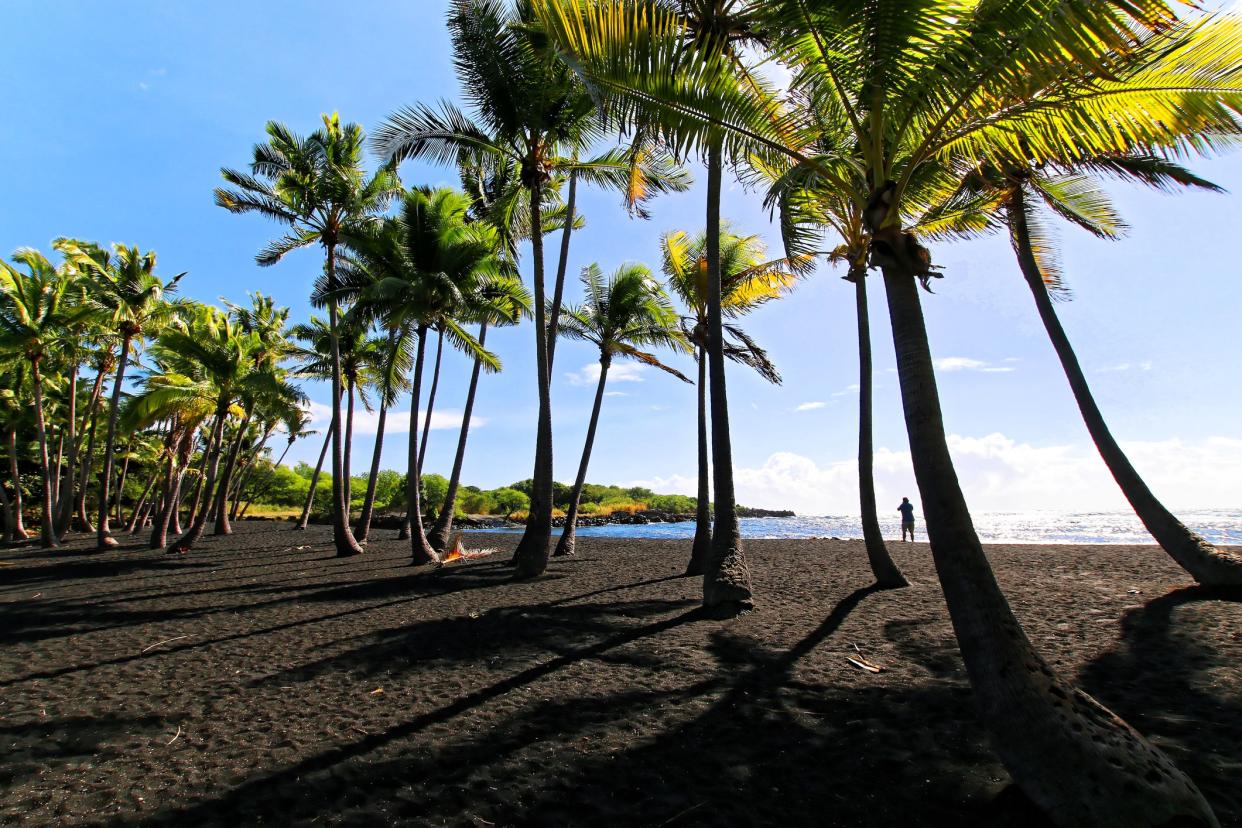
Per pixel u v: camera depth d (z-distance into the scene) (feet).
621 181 42.80
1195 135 14.48
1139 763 9.04
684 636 24.38
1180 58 12.94
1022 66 11.56
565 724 15.75
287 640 26.45
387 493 195.93
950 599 11.35
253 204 56.13
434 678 20.26
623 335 56.90
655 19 14.80
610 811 11.39
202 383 76.33
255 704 18.25
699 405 44.24
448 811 11.59
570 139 40.65
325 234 58.44
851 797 11.35
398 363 67.56
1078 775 9.18
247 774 13.47
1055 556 46.14
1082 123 14.30
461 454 61.67
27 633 28.96
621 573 44.98
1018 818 9.88
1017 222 31.89
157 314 77.10
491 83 37.50
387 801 12.05
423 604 34.04
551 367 47.26
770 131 17.48
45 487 81.51
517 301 58.13
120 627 29.99
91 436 96.37
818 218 27.78
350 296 59.06
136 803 12.22
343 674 21.08
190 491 150.41
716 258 29.96
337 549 63.10
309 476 218.38
